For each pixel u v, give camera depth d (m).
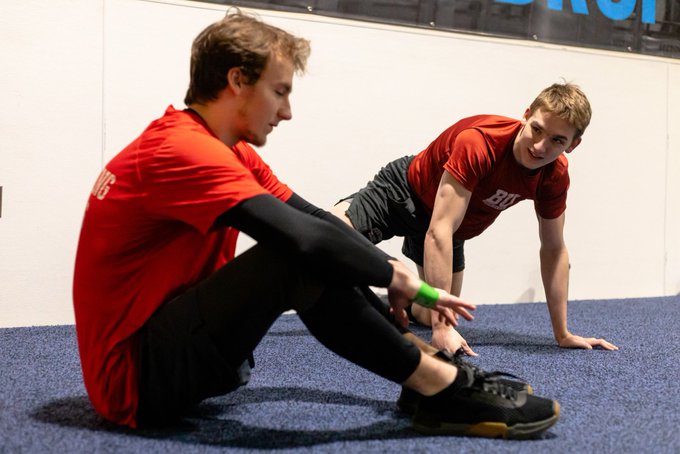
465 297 3.00
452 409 1.21
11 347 1.96
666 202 3.36
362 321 1.10
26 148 2.34
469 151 1.83
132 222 1.11
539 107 1.76
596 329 2.45
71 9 2.36
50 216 2.38
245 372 1.34
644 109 3.28
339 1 2.71
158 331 1.13
